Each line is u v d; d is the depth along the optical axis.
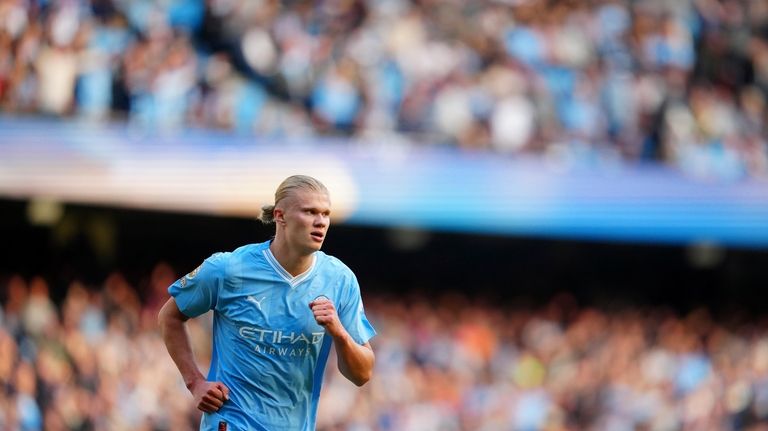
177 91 44.88
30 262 48.59
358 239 54.47
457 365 52.25
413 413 49.09
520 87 50.22
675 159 52.06
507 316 55.66
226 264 15.52
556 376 53.47
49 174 42.41
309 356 15.71
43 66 42.84
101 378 44.09
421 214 47.56
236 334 15.55
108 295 48.19
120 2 44.75
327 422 46.53
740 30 56.16
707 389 55.41
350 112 47.41
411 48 49.16
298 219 15.23
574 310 57.34
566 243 57.03
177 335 15.73
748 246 51.91
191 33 45.75
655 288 59.22
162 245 51.72
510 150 49.34
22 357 43.19
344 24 48.66
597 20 53.28
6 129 42.00
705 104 53.88
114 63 43.97
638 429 52.69
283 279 15.54
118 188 43.44
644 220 50.69
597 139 50.97
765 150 54.38
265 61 46.72
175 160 44.44
